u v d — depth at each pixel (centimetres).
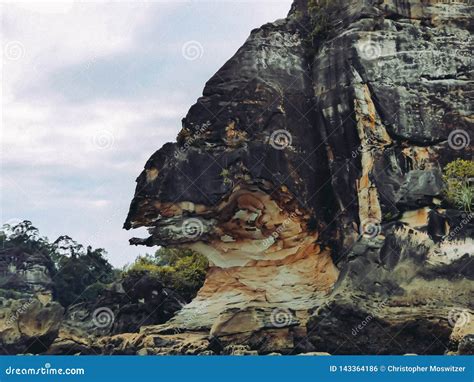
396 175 4669
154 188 4853
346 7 5072
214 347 4716
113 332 5262
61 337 5100
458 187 4566
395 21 4931
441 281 4375
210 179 4794
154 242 4938
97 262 6581
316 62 5012
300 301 4781
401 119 4728
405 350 4319
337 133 4841
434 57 4841
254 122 4853
